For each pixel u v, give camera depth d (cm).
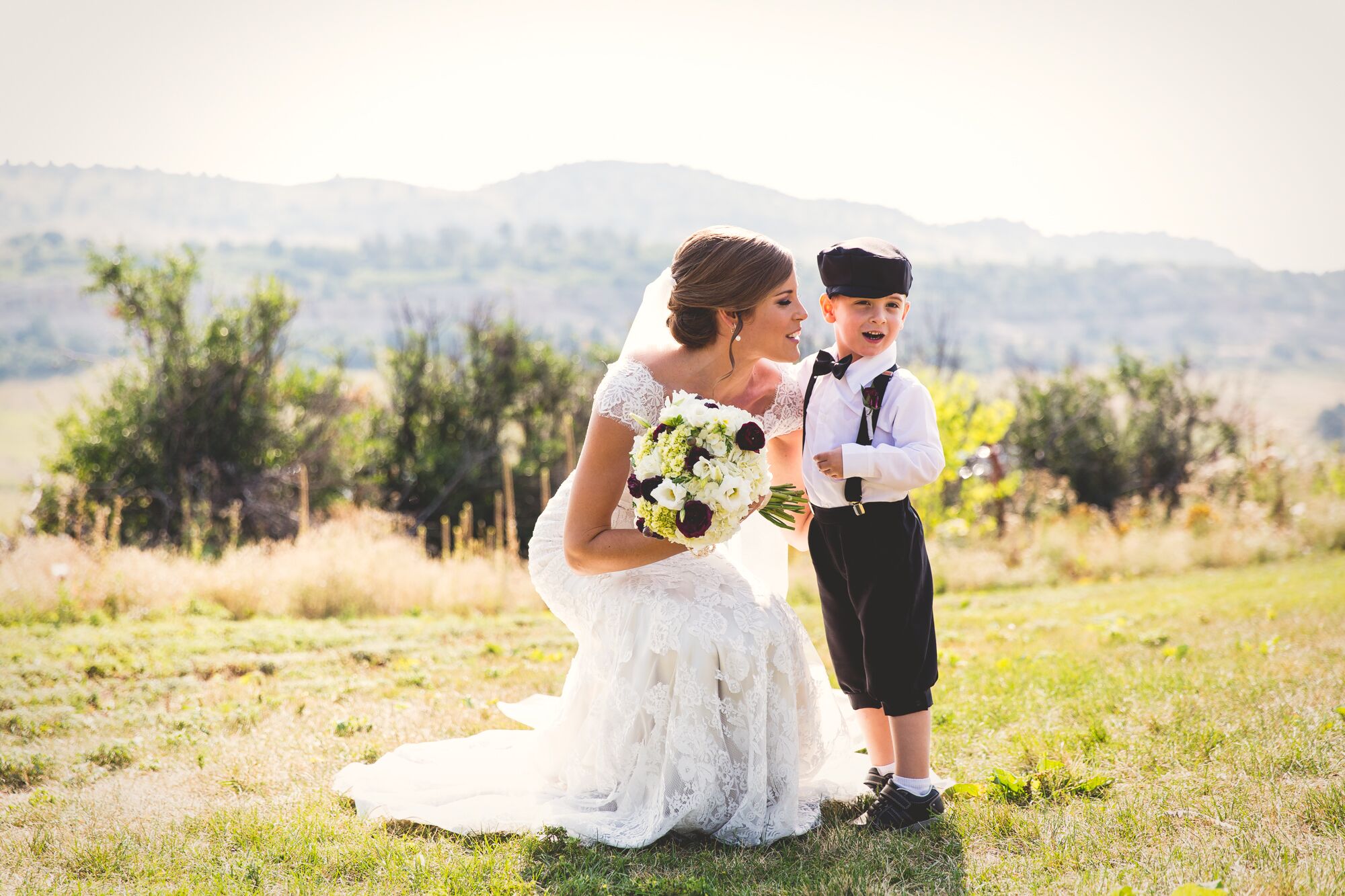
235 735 459
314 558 960
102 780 396
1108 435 2347
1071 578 1266
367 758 409
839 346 347
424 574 990
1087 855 284
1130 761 363
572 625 371
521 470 2014
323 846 313
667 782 318
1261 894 245
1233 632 631
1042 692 480
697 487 303
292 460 1755
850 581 329
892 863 290
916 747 325
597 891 276
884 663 325
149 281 1727
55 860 311
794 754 328
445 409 2027
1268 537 1370
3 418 7294
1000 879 275
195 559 1057
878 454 315
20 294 13900
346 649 690
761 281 337
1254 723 393
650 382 344
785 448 387
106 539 1379
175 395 1669
